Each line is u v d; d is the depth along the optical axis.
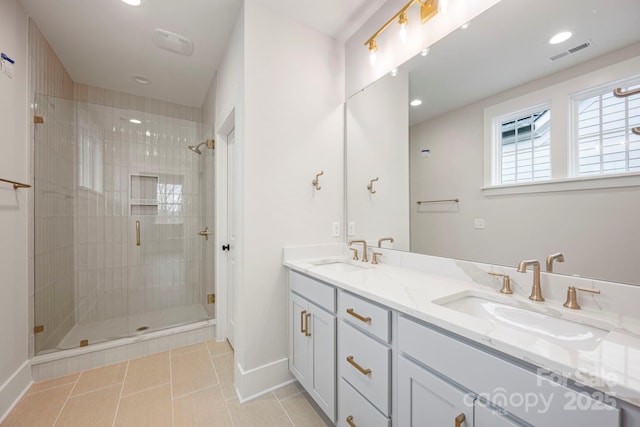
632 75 0.84
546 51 1.05
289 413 1.51
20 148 1.72
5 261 1.55
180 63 2.47
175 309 2.84
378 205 1.83
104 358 1.99
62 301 2.20
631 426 0.50
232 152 2.34
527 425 0.63
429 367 0.86
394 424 1.00
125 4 1.76
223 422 1.44
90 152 2.49
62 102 2.24
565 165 0.99
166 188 2.84
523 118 1.12
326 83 2.04
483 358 0.71
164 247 2.83
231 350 2.24
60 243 2.19
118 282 2.62
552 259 1.01
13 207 1.63
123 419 1.45
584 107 0.95
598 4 0.92
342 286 1.25
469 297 1.15
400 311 0.96
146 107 3.16
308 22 1.92
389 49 1.74
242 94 1.69
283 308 1.80
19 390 1.61
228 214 2.45
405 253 1.64
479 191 1.28
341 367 1.28
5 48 1.58
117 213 2.62
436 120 1.47
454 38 1.37
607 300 0.88
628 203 0.85
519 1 1.13
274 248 1.77
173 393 1.68
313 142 1.95
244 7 1.67
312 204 1.94
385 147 1.77
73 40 2.12
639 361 0.58
